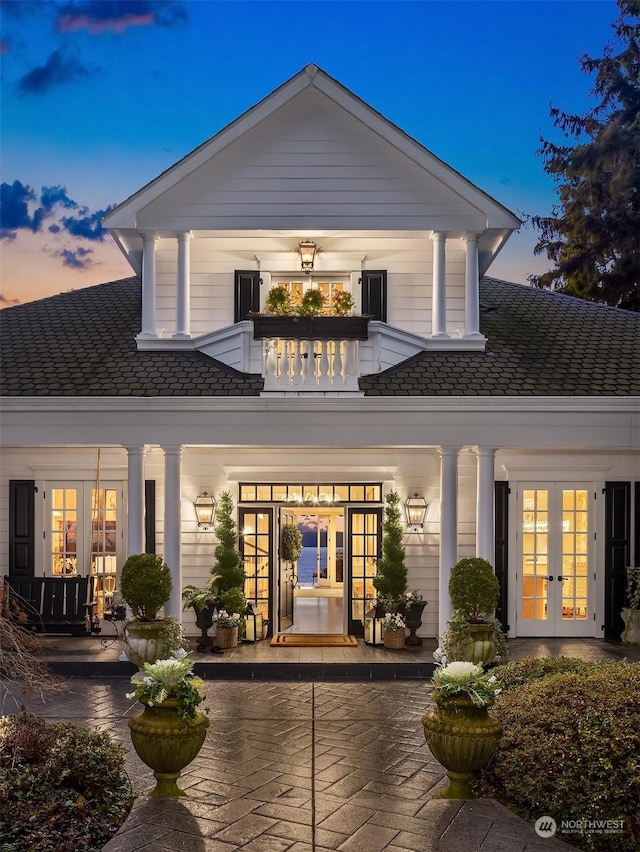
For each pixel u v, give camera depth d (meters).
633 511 13.91
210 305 14.27
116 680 11.20
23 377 12.54
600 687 6.75
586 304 16.81
